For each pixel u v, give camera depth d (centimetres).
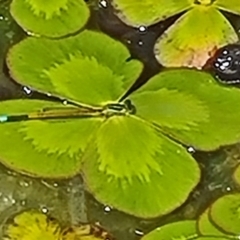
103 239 21
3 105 22
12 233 21
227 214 21
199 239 21
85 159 21
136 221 21
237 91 22
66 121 22
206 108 22
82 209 21
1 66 22
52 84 22
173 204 21
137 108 22
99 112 22
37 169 21
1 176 21
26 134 22
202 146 22
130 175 21
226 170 22
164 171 21
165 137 22
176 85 22
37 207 21
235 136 22
